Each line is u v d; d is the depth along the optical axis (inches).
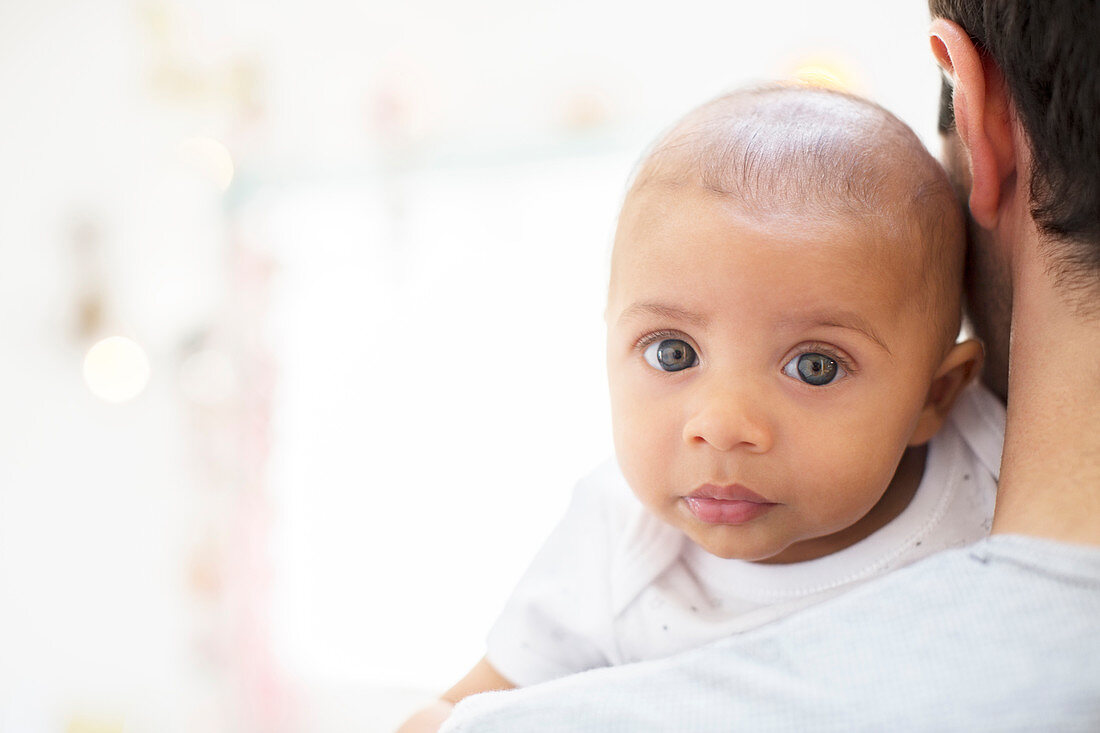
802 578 30.5
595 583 33.3
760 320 27.1
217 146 108.2
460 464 104.6
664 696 19.8
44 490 115.0
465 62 102.5
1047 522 18.8
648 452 28.5
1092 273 19.9
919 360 28.3
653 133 96.0
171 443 110.3
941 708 17.5
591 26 98.2
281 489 108.3
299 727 105.7
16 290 115.3
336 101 106.6
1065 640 17.5
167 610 110.2
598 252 99.2
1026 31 20.4
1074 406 19.6
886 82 83.9
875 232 27.5
